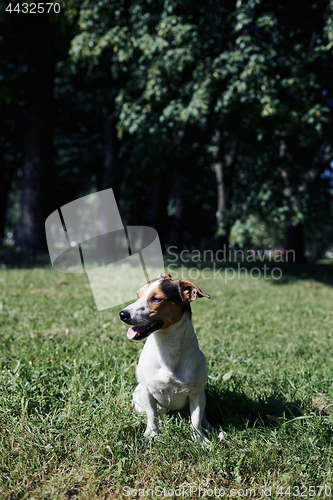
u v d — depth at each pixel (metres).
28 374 3.36
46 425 2.68
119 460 2.37
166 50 10.00
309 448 2.59
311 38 10.41
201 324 5.95
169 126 11.02
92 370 3.49
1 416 2.72
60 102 20.39
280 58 9.68
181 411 3.07
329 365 4.23
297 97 9.95
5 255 12.88
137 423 2.73
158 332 2.53
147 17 10.30
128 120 10.35
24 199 14.78
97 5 10.30
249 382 3.69
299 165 10.98
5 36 13.40
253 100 9.27
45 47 14.48
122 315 2.38
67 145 22.30
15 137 19.45
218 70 9.18
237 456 2.48
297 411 3.09
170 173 13.40
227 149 14.97
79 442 2.52
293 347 4.86
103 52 11.75
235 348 4.73
